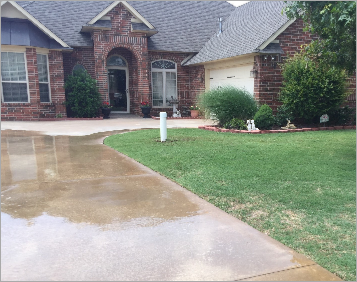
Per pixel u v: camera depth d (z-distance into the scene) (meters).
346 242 3.12
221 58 14.56
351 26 6.44
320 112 11.84
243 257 2.82
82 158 6.71
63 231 3.27
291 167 5.85
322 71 11.53
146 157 6.63
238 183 4.91
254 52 12.41
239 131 10.69
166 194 4.45
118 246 2.98
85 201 4.14
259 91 12.84
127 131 11.12
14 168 5.85
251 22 15.87
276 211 3.87
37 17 16.55
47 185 4.81
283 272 2.60
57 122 14.11
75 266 2.64
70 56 16.33
